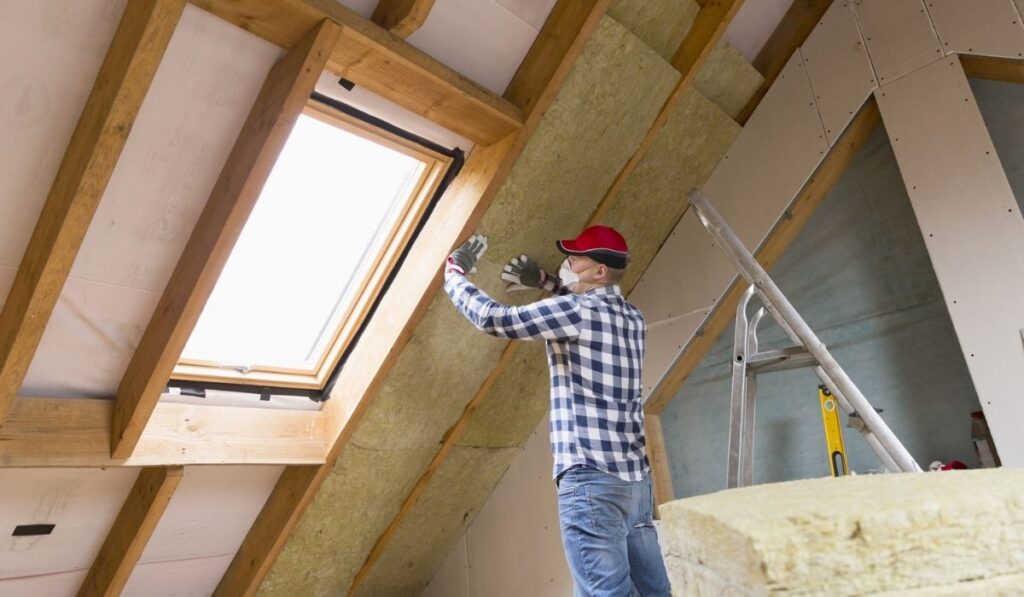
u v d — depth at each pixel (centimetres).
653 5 225
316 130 204
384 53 174
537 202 237
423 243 228
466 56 204
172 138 166
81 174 146
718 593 73
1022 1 224
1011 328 207
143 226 174
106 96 143
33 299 155
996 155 221
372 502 272
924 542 69
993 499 73
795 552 66
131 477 214
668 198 279
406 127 205
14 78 144
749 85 272
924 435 229
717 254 273
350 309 237
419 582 334
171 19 137
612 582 182
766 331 266
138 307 185
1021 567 72
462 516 317
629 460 196
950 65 234
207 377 213
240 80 167
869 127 256
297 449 231
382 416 246
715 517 73
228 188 170
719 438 274
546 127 220
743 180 273
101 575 223
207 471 229
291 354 237
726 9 234
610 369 197
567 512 190
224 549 258
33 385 180
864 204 255
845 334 250
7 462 170
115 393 193
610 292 211
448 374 254
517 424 301
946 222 225
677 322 279
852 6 260
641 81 233
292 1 152
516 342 263
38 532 208
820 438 249
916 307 237
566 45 204
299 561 266
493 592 309
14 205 156
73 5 141
